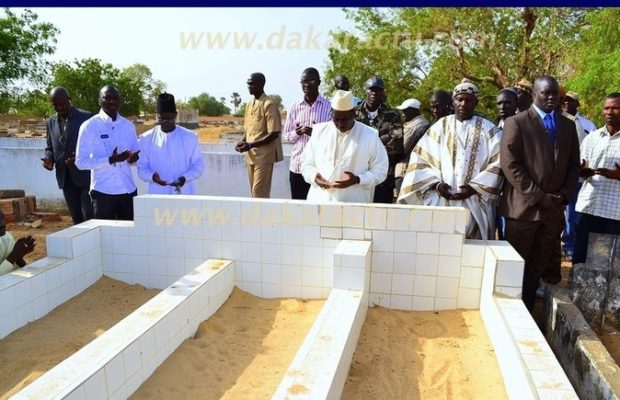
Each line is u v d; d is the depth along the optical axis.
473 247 4.17
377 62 13.29
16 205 8.36
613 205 5.03
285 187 8.77
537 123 4.29
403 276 4.33
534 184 4.30
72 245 4.69
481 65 14.41
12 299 4.05
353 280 3.94
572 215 6.59
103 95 5.47
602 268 4.54
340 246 4.18
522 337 3.15
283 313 4.36
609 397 3.10
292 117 6.52
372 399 2.99
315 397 2.49
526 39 13.90
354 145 4.64
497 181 4.55
